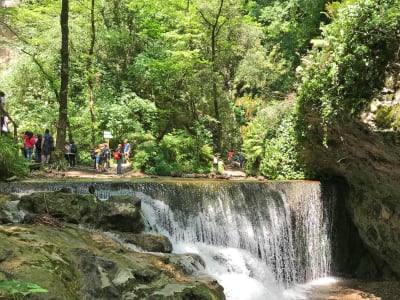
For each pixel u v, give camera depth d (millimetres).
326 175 14500
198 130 22594
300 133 13625
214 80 24859
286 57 29531
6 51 27859
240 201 11570
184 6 24734
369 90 9320
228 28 27672
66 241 6781
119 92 23859
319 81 10883
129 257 7145
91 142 21672
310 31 24609
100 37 23219
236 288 9102
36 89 23281
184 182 11430
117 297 6078
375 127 8883
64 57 16469
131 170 18953
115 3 24453
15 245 5793
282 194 12438
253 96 30984
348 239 13766
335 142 11727
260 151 19766
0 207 8242
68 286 5520
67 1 16359
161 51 23781
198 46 26312
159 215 10180
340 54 9734
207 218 10922
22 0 24078
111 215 8734
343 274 13406
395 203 10914
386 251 11922
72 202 8625
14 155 12773
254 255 11406
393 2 9141
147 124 23344
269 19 32812
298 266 12422
